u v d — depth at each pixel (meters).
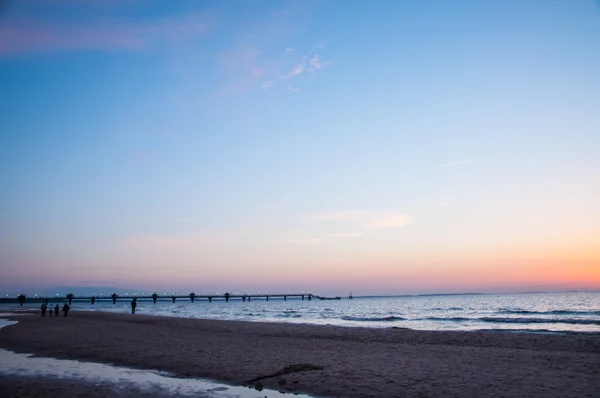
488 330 30.08
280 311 88.44
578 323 36.94
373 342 21.11
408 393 9.88
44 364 15.08
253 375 12.32
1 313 68.06
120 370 13.73
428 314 62.75
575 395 9.38
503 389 10.05
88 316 51.22
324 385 10.86
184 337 24.09
